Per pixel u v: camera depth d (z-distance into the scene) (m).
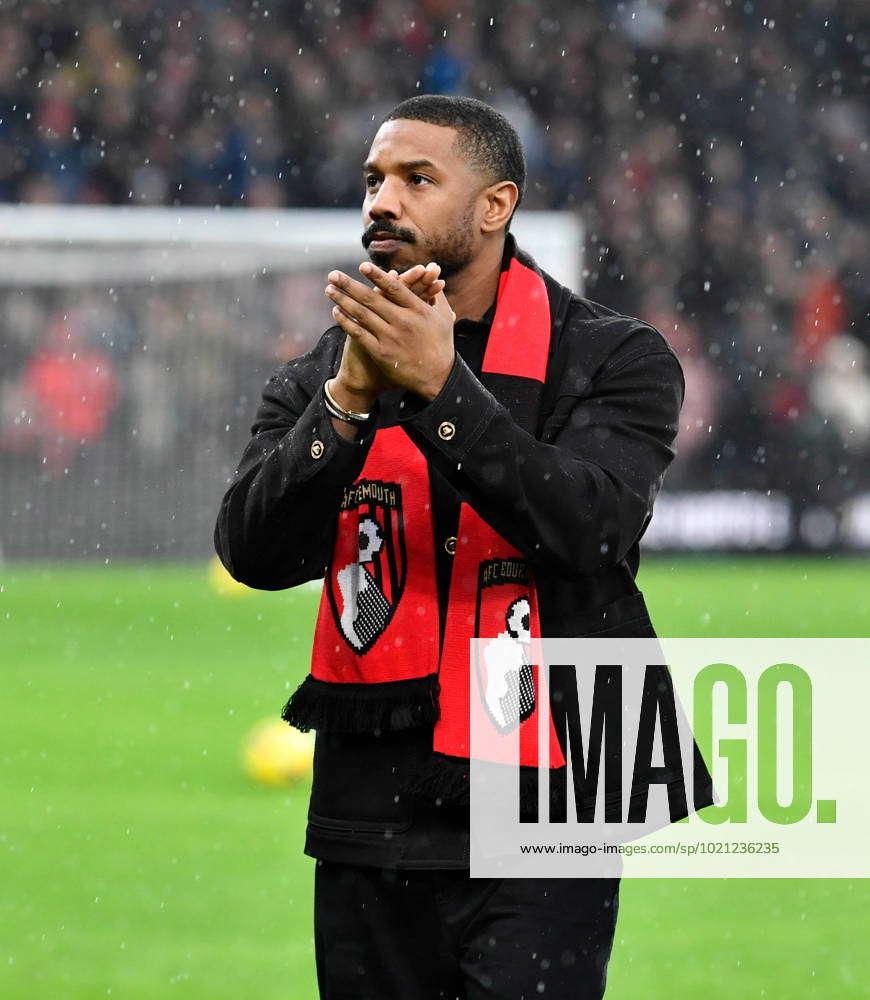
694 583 49.12
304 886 19.64
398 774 8.88
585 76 74.44
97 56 69.19
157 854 20.89
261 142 69.94
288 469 8.73
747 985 15.91
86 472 54.78
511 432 8.48
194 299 55.12
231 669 35.06
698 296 70.31
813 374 64.62
